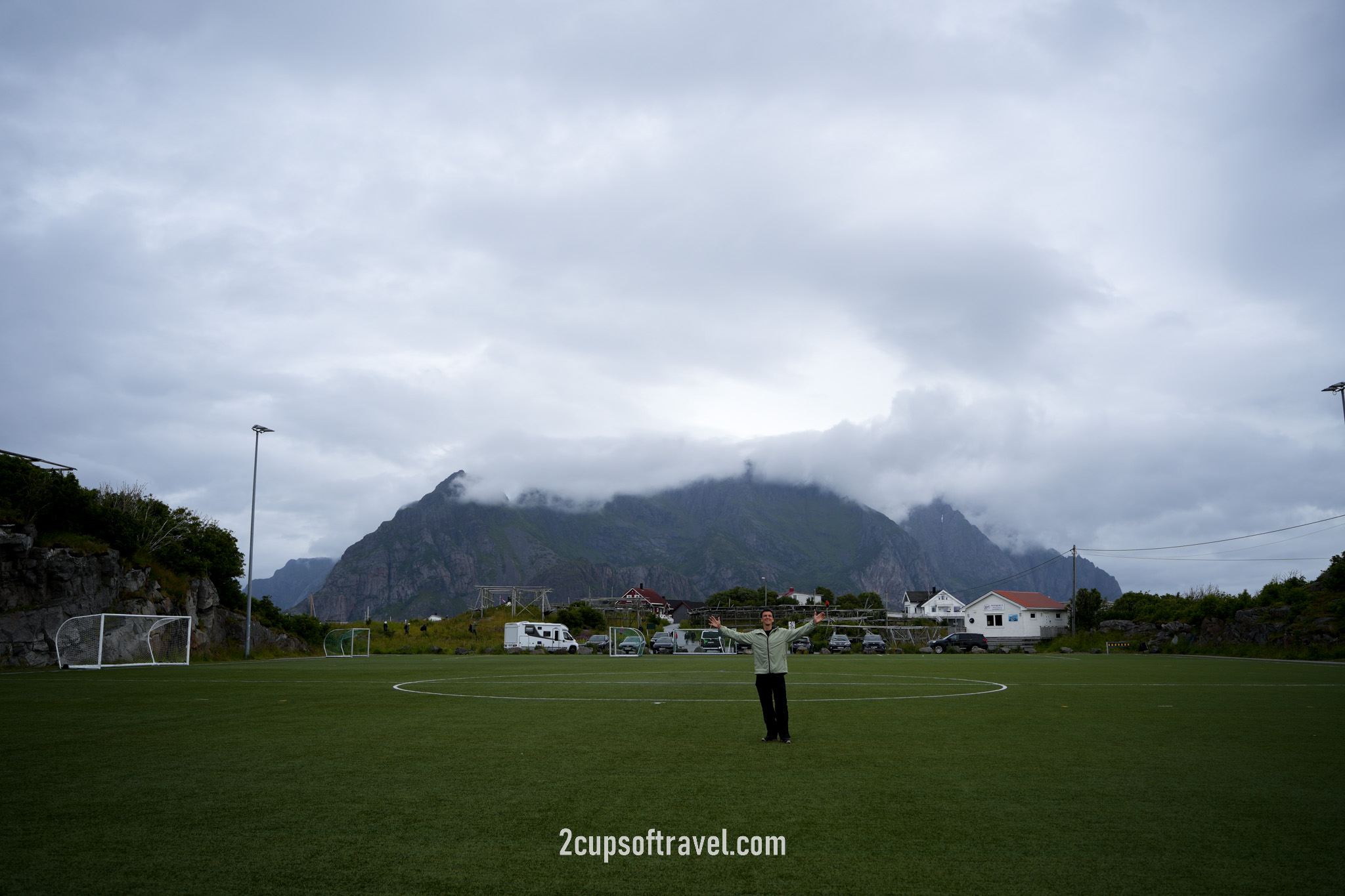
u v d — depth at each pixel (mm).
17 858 5617
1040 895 4914
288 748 10266
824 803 7148
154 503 46156
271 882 5129
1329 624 43406
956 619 100438
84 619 35062
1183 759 9438
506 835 6164
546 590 92125
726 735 11414
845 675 25906
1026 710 14914
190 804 7164
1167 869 5395
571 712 14445
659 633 77438
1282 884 5125
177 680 24312
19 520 34656
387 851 5770
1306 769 8836
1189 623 57281
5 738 11258
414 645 63906
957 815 6770
